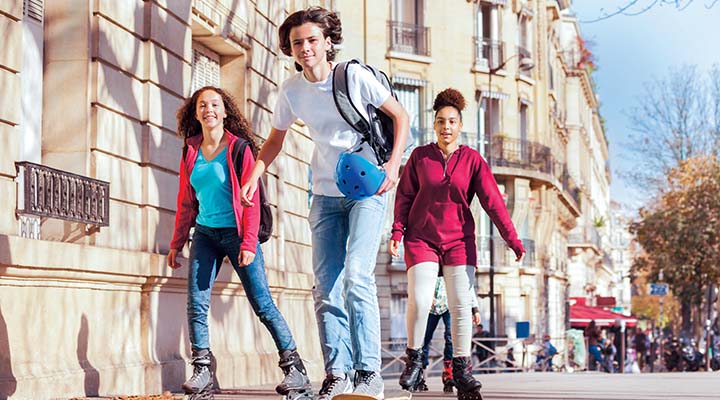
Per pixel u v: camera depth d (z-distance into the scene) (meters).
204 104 8.83
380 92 7.48
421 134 44.69
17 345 9.63
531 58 51.66
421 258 9.16
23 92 11.52
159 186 13.39
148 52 13.25
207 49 16.86
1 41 10.04
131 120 12.87
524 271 50.03
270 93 18.67
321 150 7.68
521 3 50.28
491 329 44.06
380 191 7.35
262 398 11.11
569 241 78.44
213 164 8.77
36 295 10.02
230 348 15.45
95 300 11.34
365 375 7.61
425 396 11.88
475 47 47.12
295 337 19.64
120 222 12.47
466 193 9.17
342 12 43.16
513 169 48.09
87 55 11.94
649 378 17.11
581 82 79.44
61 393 10.14
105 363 11.38
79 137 11.85
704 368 57.31
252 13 17.75
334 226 7.79
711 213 59.56
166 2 13.80
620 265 141.62
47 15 12.02
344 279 7.60
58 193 10.90
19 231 10.42
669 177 61.44
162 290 12.97
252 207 8.67
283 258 19.33
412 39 44.81
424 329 9.38
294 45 7.45
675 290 64.69
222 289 15.17
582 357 48.66
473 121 47.03
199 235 8.95
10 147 10.20
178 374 13.03
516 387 14.22
